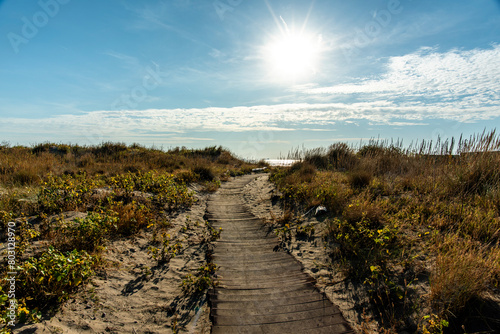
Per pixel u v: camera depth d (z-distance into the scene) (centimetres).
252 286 398
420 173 761
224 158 2238
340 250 471
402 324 301
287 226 611
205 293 381
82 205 616
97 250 445
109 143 1791
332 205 661
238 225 676
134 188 844
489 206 502
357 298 357
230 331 304
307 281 409
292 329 307
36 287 319
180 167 1505
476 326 282
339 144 1358
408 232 479
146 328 308
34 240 438
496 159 637
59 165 1095
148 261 463
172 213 723
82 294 346
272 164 2103
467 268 321
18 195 598
